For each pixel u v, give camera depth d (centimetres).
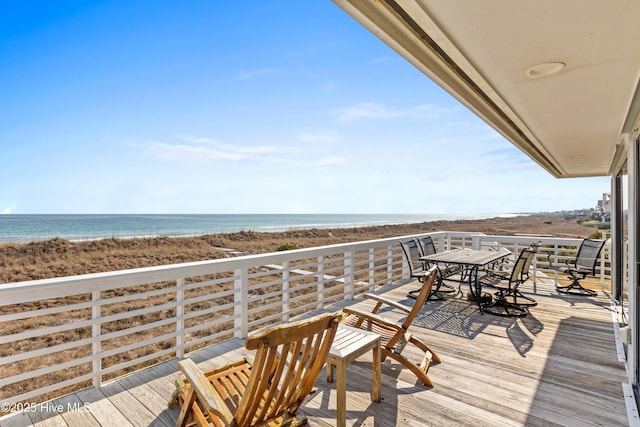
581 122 327
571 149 460
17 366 475
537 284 600
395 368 280
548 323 392
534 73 211
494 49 180
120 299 260
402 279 635
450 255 504
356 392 243
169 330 630
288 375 162
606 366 282
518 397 235
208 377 210
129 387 251
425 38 167
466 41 171
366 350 213
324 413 219
